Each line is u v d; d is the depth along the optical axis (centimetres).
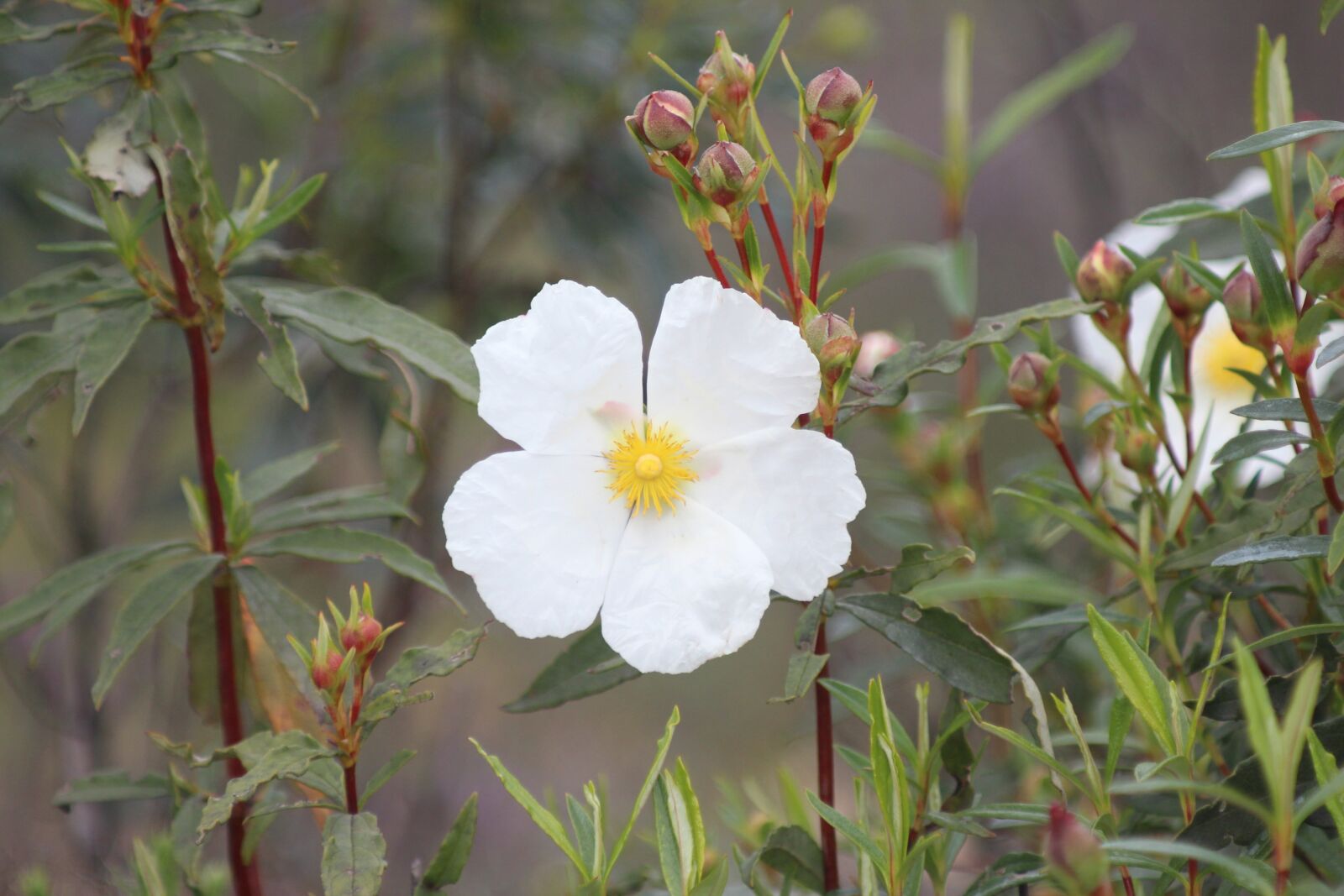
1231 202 103
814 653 94
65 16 136
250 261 101
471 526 93
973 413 99
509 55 142
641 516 94
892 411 112
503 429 94
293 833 143
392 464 102
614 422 94
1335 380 103
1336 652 94
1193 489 98
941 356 96
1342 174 98
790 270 95
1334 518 101
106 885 111
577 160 143
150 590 99
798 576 93
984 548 111
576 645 96
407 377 101
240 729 100
